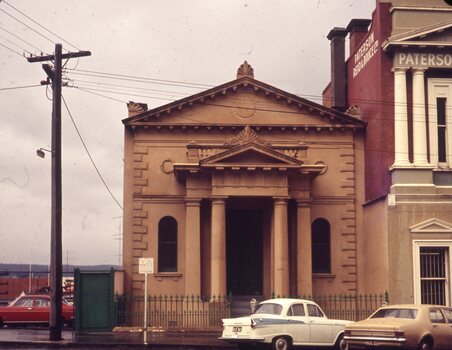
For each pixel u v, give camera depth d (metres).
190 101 38.28
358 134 39.06
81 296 33.44
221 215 35.34
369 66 38.16
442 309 23.22
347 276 37.94
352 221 38.38
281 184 35.62
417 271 34.06
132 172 38.12
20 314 37.72
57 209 29.70
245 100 38.72
